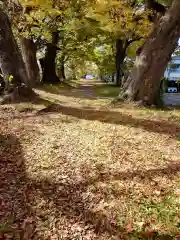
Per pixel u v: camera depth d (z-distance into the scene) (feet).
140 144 23.58
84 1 36.73
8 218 13.14
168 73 113.60
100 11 37.99
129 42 108.37
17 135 24.82
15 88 36.91
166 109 38.55
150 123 29.63
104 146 22.82
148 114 33.68
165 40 38.40
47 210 13.98
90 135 25.61
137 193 15.78
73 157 20.53
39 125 28.25
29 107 34.24
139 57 40.01
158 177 17.67
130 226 12.96
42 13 39.50
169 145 23.52
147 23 43.47
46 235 12.25
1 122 28.58
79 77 272.31
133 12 41.42
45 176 17.49
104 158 20.49
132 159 20.44
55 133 25.91
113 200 15.06
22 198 14.92
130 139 24.72
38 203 14.53
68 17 45.98
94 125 28.86
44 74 102.68
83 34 69.82
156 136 25.62
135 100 39.68
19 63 38.88
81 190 16.01
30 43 69.15
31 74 69.36
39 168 18.60
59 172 18.10
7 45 37.96
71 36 96.48
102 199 15.14
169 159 20.57
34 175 17.58
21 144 22.76
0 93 36.86
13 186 16.11
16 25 51.06
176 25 38.04
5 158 19.93
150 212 14.03
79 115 33.04
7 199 14.74
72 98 49.96
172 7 37.70
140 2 48.62
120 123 29.68
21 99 36.91
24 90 37.83
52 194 15.48
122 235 12.41
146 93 39.60
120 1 37.52
